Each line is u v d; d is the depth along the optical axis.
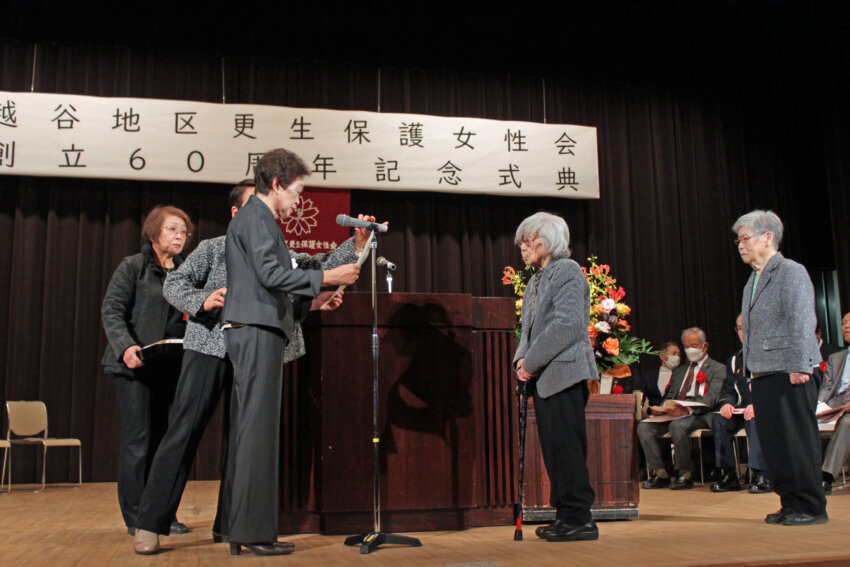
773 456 2.83
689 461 4.85
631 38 6.91
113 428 5.83
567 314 2.41
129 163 6.03
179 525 2.78
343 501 2.61
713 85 7.54
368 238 2.63
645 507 3.58
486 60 7.06
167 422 2.84
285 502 2.66
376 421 2.38
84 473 5.76
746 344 2.97
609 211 7.11
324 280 2.20
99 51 6.29
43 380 5.80
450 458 2.74
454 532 2.68
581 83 7.27
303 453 2.70
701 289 7.21
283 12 6.41
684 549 2.18
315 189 6.41
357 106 6.72
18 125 5.89
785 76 7.33
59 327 5.89
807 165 7.53
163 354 2.64
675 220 7.25
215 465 5.89
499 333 2.97
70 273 5.97
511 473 2.90
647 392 5.62
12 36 6.17
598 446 3.05
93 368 5.88
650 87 7.43
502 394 2.94
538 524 2.90
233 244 2.26
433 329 2.78
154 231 2.89
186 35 6.42
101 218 6.07
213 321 2.35
